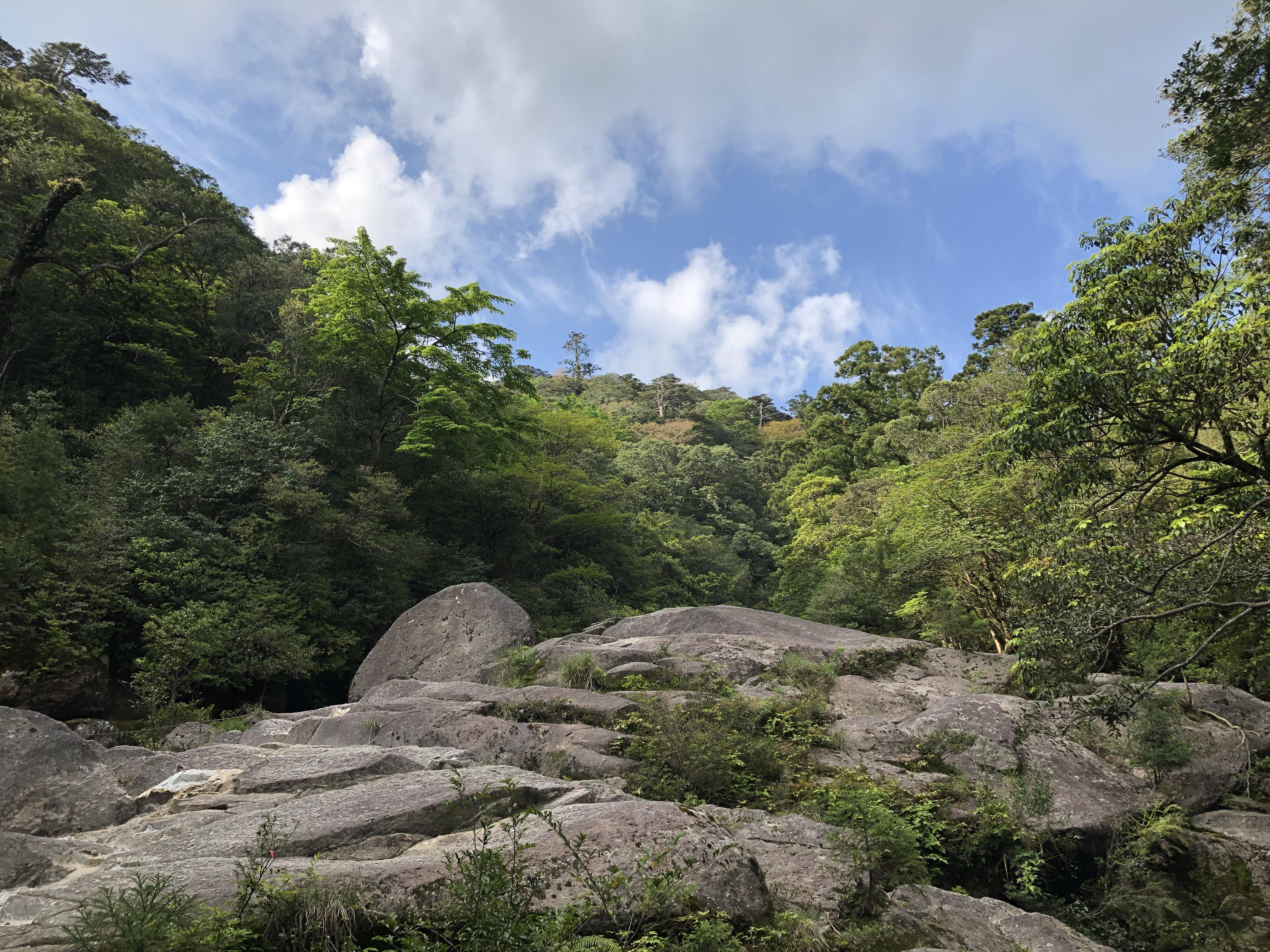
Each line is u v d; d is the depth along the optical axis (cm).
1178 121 1003
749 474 6938
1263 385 671
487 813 504
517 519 3325
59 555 1609
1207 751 855
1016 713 898
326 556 2147
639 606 3984
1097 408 713
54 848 434
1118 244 785
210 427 2245
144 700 1509
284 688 1983
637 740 830
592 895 378
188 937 298
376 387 2758
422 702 998
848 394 5078
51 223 1966
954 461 1939
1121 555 711
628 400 10819
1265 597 766
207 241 3231
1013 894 693
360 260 2508
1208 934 652
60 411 2377
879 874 536
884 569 2342
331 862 422
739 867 437
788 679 1124
